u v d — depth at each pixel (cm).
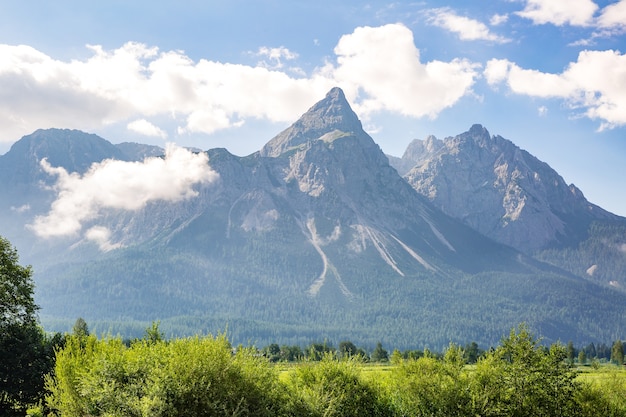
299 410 4056
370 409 4525
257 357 3972
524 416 4266
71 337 4497
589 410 4359
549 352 4409
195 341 3716
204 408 3397
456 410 4388
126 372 3594
